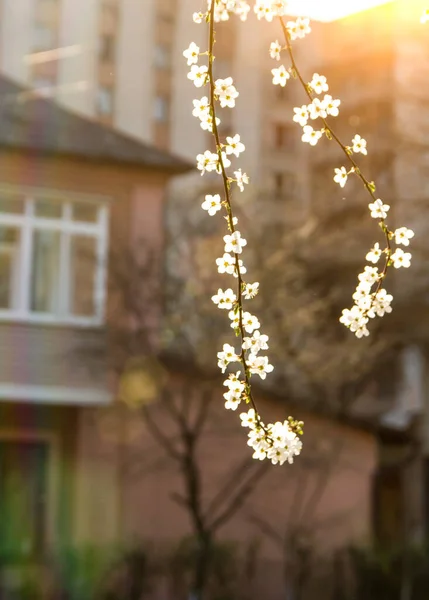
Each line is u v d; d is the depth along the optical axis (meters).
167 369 15.79
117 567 14.88
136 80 22.72
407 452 18.12
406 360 20.19
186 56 2.67
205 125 2.64
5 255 16.08
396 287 15.59
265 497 16.88
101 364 16.11
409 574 16.12
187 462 15.14
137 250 16.36
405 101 16.23
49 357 15.97
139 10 22.55
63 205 16.33
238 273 2.59
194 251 15.99
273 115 23.45
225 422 16.44
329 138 2.76
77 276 16.27
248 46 23.70
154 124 22.97
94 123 17.00
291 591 16.09
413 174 15.61
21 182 16.08
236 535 16.70
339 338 15.94
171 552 15.05
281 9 2.80
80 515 16.08
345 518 17.27
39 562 15.34
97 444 16.25
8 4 20.77
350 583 16.25
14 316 15.91
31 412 15.95
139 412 16.31
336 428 16.83
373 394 20.61
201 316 15.43
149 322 15.95
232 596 15.31
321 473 16.70
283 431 2.49
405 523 19.06
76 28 21.69
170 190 16.98
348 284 15.80
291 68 2.77
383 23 16.84
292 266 15.52
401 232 2.74
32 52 21.08
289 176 22.14
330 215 15.82
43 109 16.77
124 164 16.61
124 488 16.33
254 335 2.57
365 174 15.76
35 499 15.87
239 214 16.28
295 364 15.58
